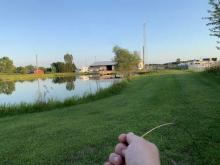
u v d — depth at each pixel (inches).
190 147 221.1
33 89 1306.6
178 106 406.3
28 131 306.8
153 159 25.3
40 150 236.1
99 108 454.9
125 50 2054.6
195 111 359.6
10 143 261.7
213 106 389.1
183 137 244.8
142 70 2470.5
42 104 520.1
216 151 209.8
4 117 435.2
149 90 702.5
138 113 370.3
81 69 4379.9
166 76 1323.8
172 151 214.1
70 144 246.5
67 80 2199.8
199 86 708.0
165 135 253.0
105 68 4146.2
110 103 508.7
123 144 27.8
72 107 498.3
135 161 25.0
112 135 266.8
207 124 287.1
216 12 740.7
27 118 401.7
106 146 236.8
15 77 3061.0
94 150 229.0
